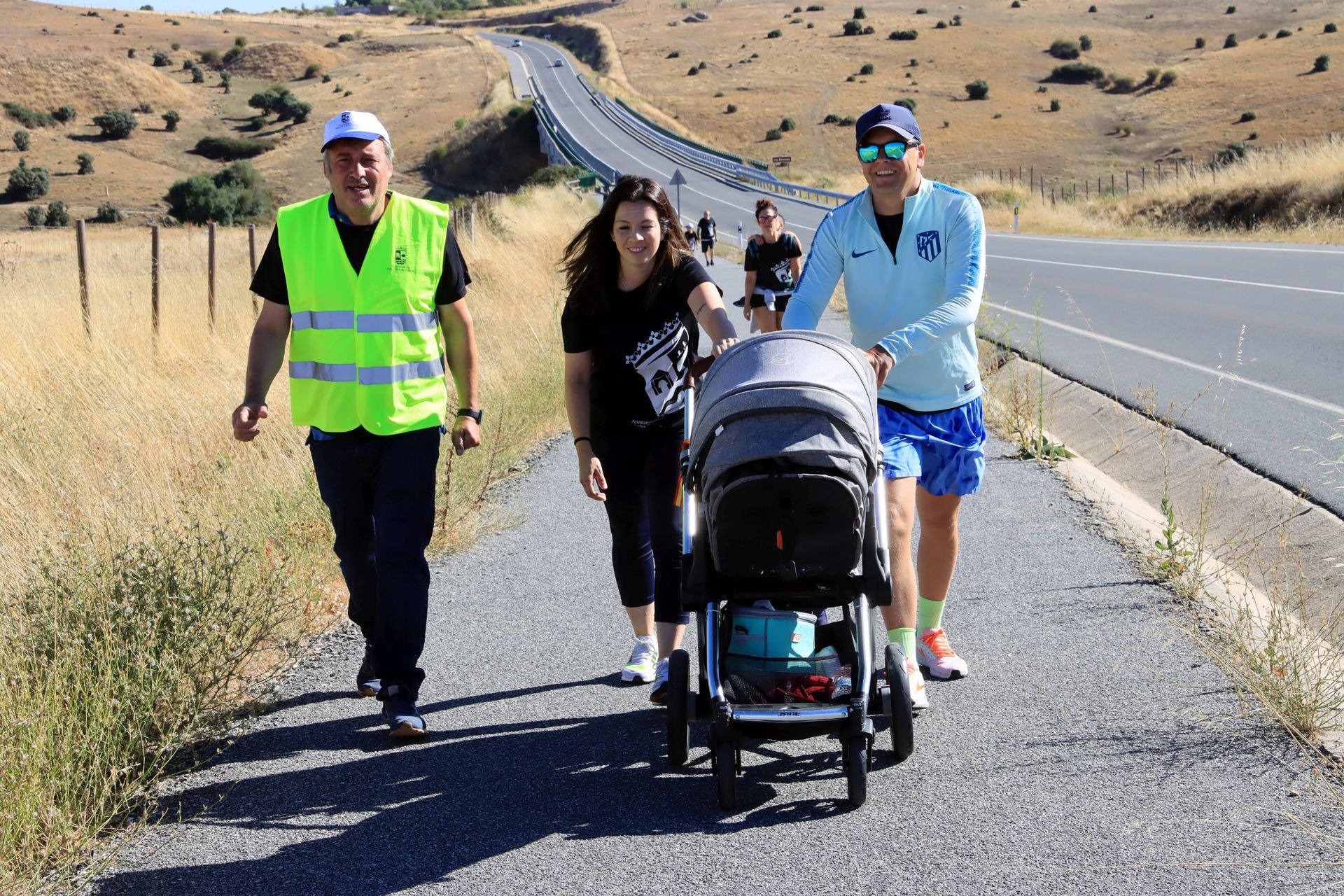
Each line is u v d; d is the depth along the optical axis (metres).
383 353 4.51
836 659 3.90
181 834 3.64
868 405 3.75
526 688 4.82
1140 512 6.89
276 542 6.14
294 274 4.55
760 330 11.44
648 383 4.54
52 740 3.72
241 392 9.51
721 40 165.75
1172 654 4.72
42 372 8.72
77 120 130.62
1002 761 3.90
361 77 163.00
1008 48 139.88
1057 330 13.68
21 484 6.73
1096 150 94.00
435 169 111.56
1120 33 147.25
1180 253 21.94
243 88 159.75
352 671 5.13
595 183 57.34
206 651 4.55
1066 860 3.25
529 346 13.06
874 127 4.23
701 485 3.77
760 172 67.69
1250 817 3.43
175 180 111.00
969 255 4.31
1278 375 10.07
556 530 7.27
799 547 3.59
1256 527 6.49
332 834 3.61
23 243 30.66
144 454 7.43
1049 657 4.79
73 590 4.73
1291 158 31.28
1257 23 143.12
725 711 3.54
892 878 3.20
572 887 3.24
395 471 4.52
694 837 3.50
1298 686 4.04
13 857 3.36
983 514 6.97
